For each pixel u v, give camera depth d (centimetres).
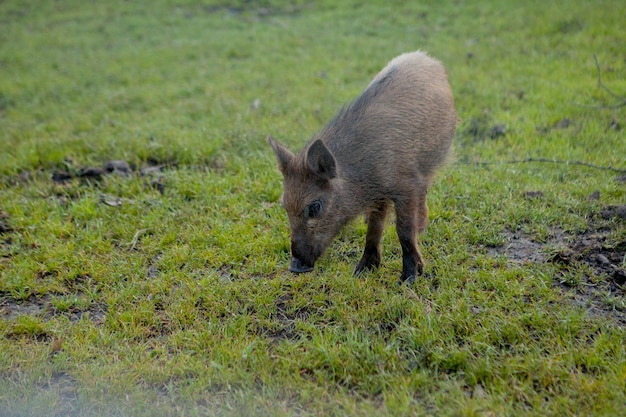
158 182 854
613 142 879
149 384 503
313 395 475
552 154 863
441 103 675
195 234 727
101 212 790
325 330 550
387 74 672
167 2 2236
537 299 571
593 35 1322
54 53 1736
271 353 530
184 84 1362
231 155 932
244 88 1287
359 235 716
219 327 568
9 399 489
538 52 1290
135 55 1648
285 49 1557
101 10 2219
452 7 1764
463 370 490
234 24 1892
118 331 572
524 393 456
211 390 491
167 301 613
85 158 954
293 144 950
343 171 593
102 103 1290
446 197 777
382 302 577
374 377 486
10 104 1371
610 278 593
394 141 611
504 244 675
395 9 1831
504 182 796
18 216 785
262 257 679
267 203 795
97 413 471
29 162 944
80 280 668
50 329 580
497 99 1073
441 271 622
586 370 481
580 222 685
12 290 641
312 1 2064
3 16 2225
